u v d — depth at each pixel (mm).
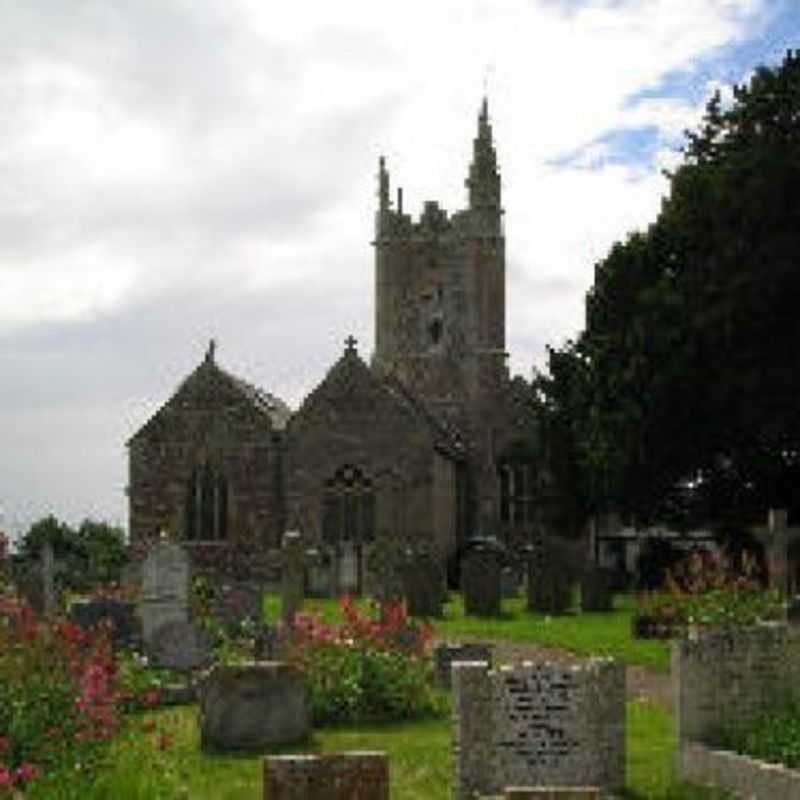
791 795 14766
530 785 16484
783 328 44812
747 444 47469
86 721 16750
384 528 61344
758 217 44531
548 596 44719
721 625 19578
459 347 78438
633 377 47375
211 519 62562
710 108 49375
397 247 80562
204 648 27109
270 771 12844
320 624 24016
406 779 17531
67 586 48688
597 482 51125
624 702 16797
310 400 62469
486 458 71438
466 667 16516
